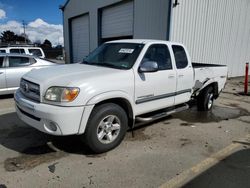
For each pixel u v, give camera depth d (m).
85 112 3.62
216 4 12.67
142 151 4.21
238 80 14.70
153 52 4.81
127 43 4.99
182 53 5.59
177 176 3.45
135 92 4.35
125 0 13.54
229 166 3.79
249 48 16.38
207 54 13.02
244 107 7.86
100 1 15.62
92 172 3.48
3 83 7.76
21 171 3.45
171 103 5.26
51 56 41.19
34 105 3.66
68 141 4.48
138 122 4.75
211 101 7.16
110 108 3.95
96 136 3.87
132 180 3.31
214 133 5.26
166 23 10.80
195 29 11.86
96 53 5.29
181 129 5.42
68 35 20.81
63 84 3.59
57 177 3.32
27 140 4.51
